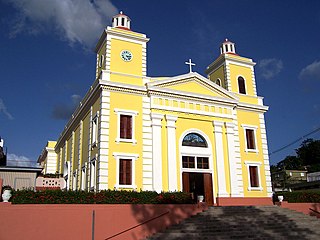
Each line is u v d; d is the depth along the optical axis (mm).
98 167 22641
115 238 16984
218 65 32406
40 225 15828
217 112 27750
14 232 15352
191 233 16812
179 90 26234
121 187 22547
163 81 25984
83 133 29016
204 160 26312
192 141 26344
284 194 25688
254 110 30141
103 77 24516
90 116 26672
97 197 18062
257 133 29688
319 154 70438
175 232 17156
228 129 27688
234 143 27750
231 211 20828
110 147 23094
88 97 26766
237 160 27578
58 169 41812
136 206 17969
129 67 25922
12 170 22688
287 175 62594
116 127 23734
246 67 32031
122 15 28219
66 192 17609
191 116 26547
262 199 27062
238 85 31000
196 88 27547
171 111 25859
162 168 24328
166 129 25359
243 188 27234
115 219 17281
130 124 24453
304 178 62250
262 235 17031
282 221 19703
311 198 25328
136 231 17531
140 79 25734
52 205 16281
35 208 15938
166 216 18562
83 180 26953
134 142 23953
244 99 30484
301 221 20266
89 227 16688
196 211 19922
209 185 25766
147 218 18094
